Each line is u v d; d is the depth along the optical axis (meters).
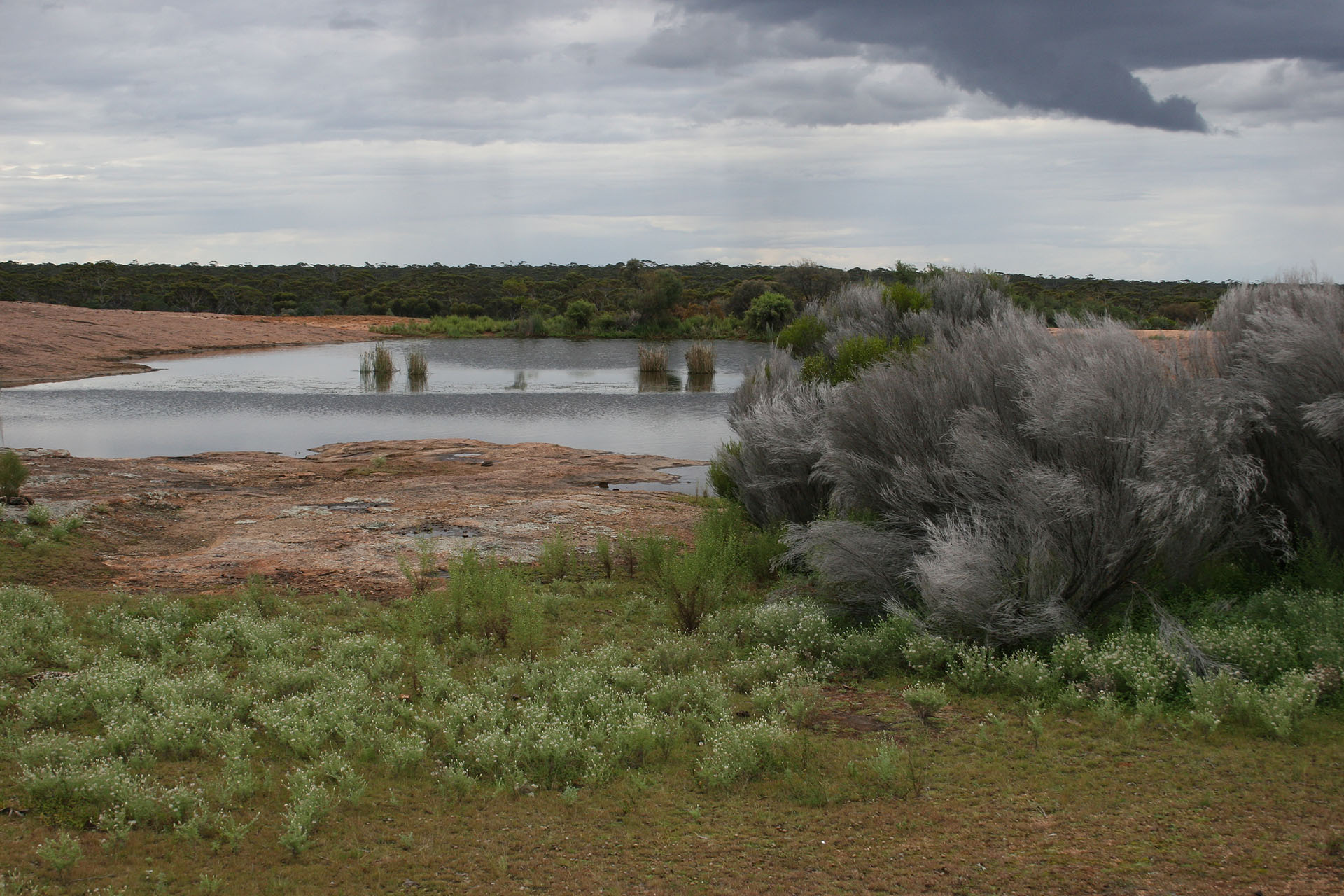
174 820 4.49
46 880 3.89
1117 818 4.46
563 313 70.25
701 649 7.30
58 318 45.06
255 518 12.06
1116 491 6.92
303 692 6.28
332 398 27.38
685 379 33.50
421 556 9.30
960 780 4.95
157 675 6.29
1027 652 6.71
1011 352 8.34
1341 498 7.61
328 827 4.50
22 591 7.90
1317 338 7.48
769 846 4.31
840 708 6.11
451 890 3.94
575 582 9.49
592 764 5.14
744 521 11.59
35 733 5.32
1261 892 3.77
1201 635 6.33
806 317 16.56
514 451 18.36
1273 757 5.03
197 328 48.78
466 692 6.29
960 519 7.43
